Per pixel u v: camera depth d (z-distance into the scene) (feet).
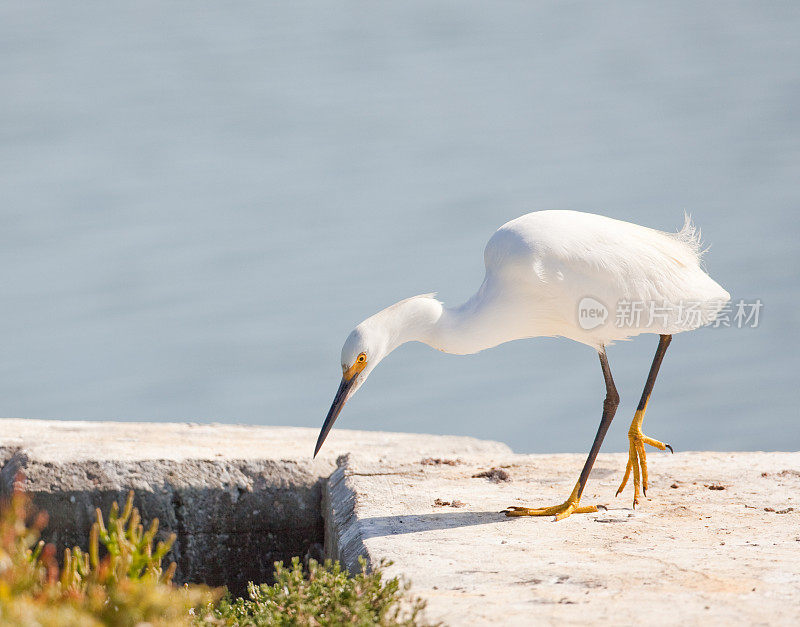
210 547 38.78
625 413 96.78
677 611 24.30
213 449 41.57
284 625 24.67
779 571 27.27
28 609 21.49
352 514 34.86
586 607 24.79
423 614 24.44
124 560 24.64
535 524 33.01
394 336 37.01
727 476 38.65
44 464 37.99
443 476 39.17
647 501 35.68
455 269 126.62
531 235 35.94
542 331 38.14
